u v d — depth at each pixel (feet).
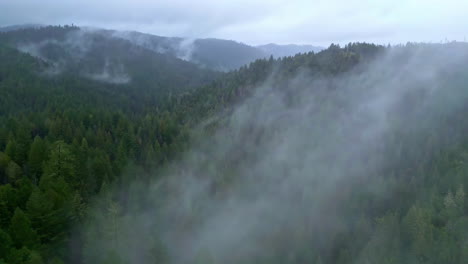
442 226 204.44
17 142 222.07
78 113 353.92
